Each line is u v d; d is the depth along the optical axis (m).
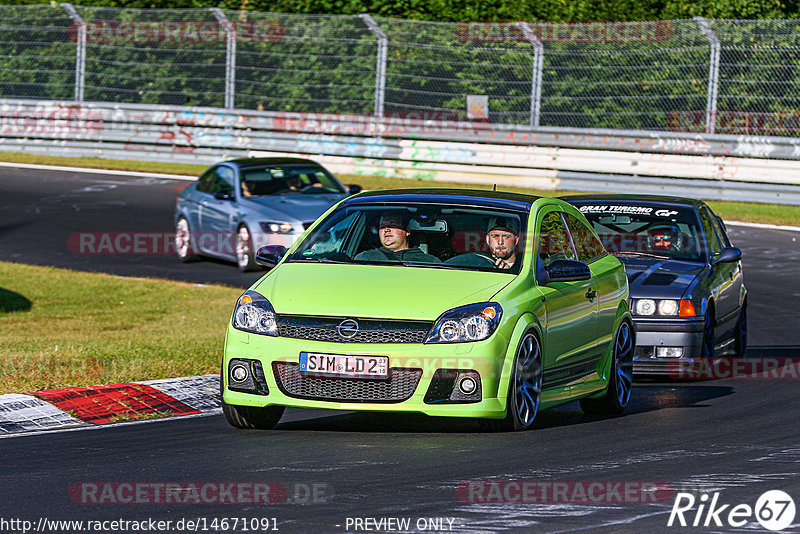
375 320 27.34
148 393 33.09
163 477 23.67
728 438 28.69
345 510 21.02
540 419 31.61
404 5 99.19
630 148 87.44
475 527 20.03
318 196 64.81
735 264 45.06
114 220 78.25
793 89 85.38
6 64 104.50
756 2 99.88
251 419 28.97
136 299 58.03
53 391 32.25
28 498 21.94
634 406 34.47
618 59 89.50
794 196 83.00
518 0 98.12
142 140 100.62
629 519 20.70
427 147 91.94
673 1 99.69
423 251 30.39
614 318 33.28
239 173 65.88
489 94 92.00
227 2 101.81
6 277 62.72
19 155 103.62
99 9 102.19
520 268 29.69
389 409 27.06
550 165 88.69
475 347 27.23
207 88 100.00
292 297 28.11
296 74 96.88
